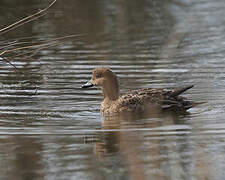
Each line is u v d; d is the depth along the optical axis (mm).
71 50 27656
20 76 23297
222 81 22172
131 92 19766
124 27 31938
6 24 29250
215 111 18766
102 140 15969
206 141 15719
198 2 38562
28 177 13477
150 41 28891
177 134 16406
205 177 13266
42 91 21359
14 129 17062
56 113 18844
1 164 14242
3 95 20812
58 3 32500
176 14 35094
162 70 23938
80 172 13711
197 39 29312
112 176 13445
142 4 37688
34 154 14906
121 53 26875
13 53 25641
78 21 32625
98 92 21375
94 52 27172
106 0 38125
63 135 16500
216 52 26828
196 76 22984
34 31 29844
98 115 18781
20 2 33469
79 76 23281
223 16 34281
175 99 19359
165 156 14656
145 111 19094
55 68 24500
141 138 16094
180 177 13289
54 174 13609
